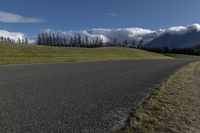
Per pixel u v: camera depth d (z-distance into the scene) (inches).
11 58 1323.8
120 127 226.1
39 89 379.2
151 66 1103.0
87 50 3132.4
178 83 541.6
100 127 223.9
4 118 232.5
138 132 214.2
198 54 6781.5
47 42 5767.7
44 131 206.5
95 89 413.1
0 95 323.6
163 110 294.4
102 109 287.1
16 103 287.6
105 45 6870.1
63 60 1391.5
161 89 448.8
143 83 518.6
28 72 609.0
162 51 7101.4
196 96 398.9
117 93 390.6
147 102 335.3
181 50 7071.9
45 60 1310.3
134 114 271.1
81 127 221.8
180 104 332.8
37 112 258.2
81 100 325.4
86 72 682.8
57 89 389.1
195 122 255.1
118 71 767.7
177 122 251.1
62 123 229.5
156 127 231.3
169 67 1067.3
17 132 200.7
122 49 4266.7
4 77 491.2
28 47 2386.8
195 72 880.9
